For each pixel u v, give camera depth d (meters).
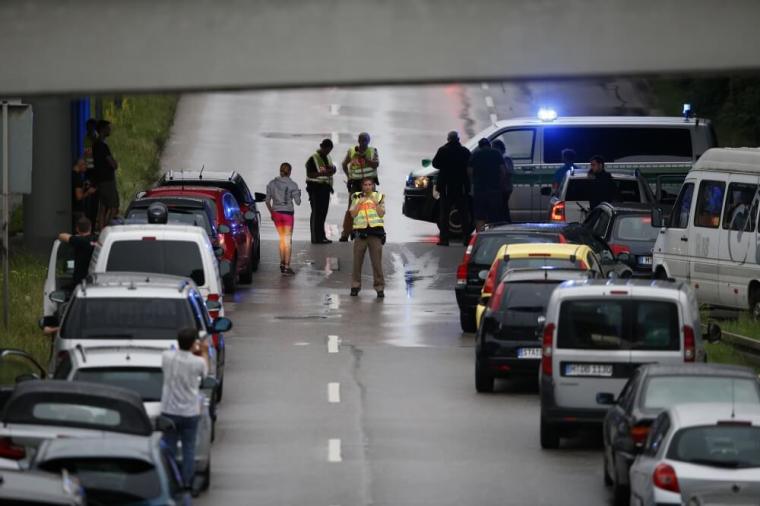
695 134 125.00
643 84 183.88
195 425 50.25
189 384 50.12
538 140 125.19
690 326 58.75
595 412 58.59
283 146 156.12
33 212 108.12
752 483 42.81
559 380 58.84
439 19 43.03
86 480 38.91
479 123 166.75
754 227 86.88
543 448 60.19
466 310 87.69
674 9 42.59
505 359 69.75
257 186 140.75
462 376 75.56
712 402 48.88
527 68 42.97
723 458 43.34
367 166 121.31
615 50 42.84
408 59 43.09
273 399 69.75
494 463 57.88
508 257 78.94
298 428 63.91
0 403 49.19
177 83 44.00
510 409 67.94
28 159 73.06
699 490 42.94
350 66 43.44
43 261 104.69
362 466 57.31
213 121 167.12
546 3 42.69
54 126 107.88
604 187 112.69
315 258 115.75
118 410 44.38
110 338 57.66
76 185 108.94
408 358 80.19
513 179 125.06
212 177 108.25
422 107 174.25
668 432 44.34
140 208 90.19
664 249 94.62
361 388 72.38
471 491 53.50
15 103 72.50
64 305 74.12
